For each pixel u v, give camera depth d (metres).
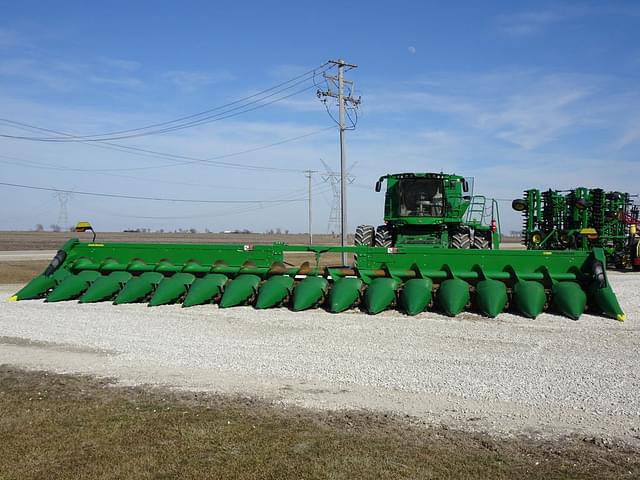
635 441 5.91
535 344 10.07
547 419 6.54
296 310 13.41
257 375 8.34
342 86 34.00
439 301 13.11
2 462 5.40
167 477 5.10
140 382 8.03
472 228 20.94
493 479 5.05
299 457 5.48
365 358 9.20
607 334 10.85
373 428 6.25
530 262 13.71
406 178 20.81
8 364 9.12
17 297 15.56
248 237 135.00
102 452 5.61
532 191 32.78
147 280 14.84
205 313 13.27
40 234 136.88
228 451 5.63
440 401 7.16
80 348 10.18
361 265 14.36
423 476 5.10
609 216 30.98
